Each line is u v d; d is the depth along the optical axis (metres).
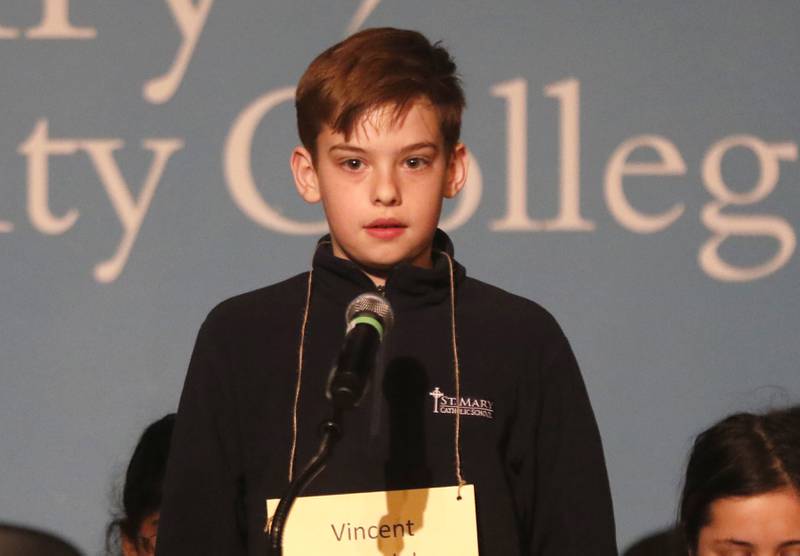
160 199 8.95
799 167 8.94
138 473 7.48
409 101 4.80
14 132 8.95
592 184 8.92
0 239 8.91
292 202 8.95
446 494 4.79
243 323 5.08
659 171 8.92
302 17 9.02
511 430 5.02
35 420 8.87
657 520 8.83
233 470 4.95
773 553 6.17
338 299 5.06
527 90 8.95
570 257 8.92
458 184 5.15
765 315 8.89
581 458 5.05
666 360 8.90
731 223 8.92
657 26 8.98
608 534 4.99
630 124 8.95
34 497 8.84
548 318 5.22
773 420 6.43
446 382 4.96
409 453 4.86
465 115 8.94
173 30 9.00
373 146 4.80
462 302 5.14
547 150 8.93
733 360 8.88
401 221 4.85
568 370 5.14
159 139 8.95
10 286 8.92
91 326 8.92
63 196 8.95
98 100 8.98
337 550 4.72
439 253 5.21
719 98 8.95
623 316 8.91
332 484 4.79
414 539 4.74
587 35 8.97
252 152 8.96
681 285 8.91
